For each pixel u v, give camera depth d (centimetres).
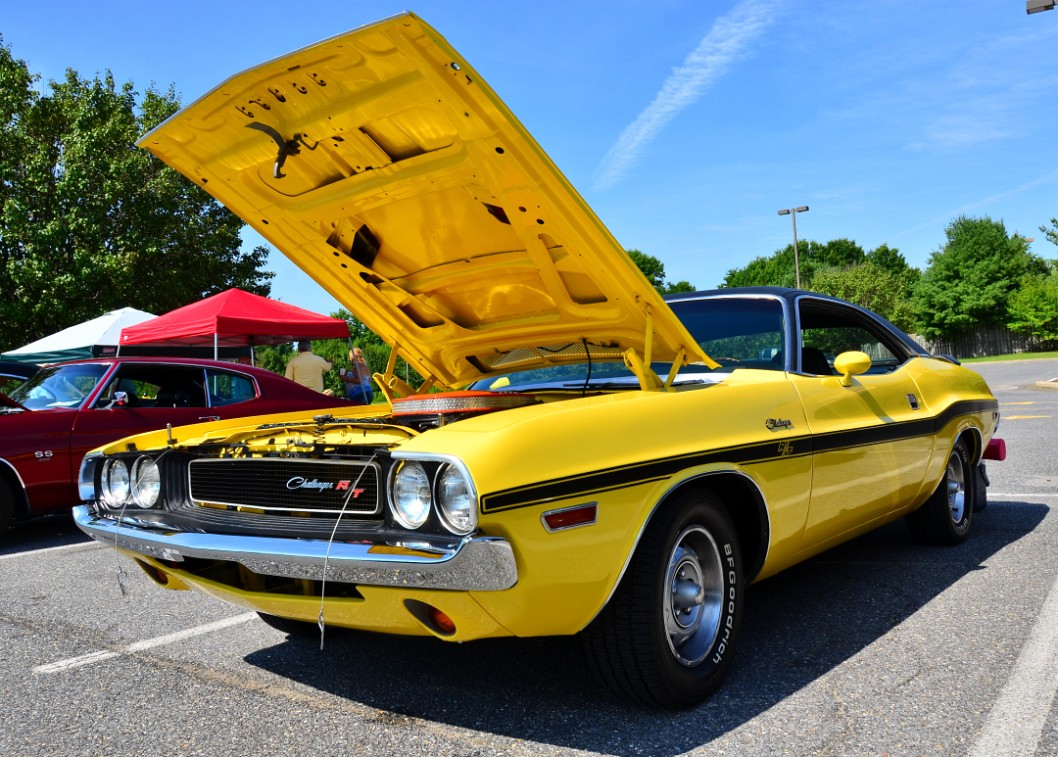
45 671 307
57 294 2153
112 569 492
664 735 233
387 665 304
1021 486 637
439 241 321
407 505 215
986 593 359
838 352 383
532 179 259
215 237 2484
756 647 305
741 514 292
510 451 209
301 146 283
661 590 238
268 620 341
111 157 2259
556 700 262
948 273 4772
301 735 244
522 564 207
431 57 227
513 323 360
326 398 788
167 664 312
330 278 359
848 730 231
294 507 246
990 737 223
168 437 285
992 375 2523
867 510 352
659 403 257
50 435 607
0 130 2264
